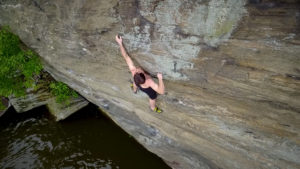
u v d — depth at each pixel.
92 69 5.99
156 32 3.77
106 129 9.53
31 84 9.24
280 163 3.99
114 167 8.19
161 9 3.45
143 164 8.15
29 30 7.01
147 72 4.67
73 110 9.89
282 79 2.98
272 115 3.47
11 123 9.89
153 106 5.02
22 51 8.28
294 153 3.64
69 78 7.55
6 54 8.12
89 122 9.83
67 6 4.84
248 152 4.30
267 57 2.92
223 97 3.84
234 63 3.28
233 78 3.45
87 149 8.88
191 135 5.16
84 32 5.00
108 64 5.37
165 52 3.94
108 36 4.60
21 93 9.21
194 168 6.40
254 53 3.00
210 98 4.04
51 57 7.17
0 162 8.52
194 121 4.73
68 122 9.81
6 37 7.78
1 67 8.34
